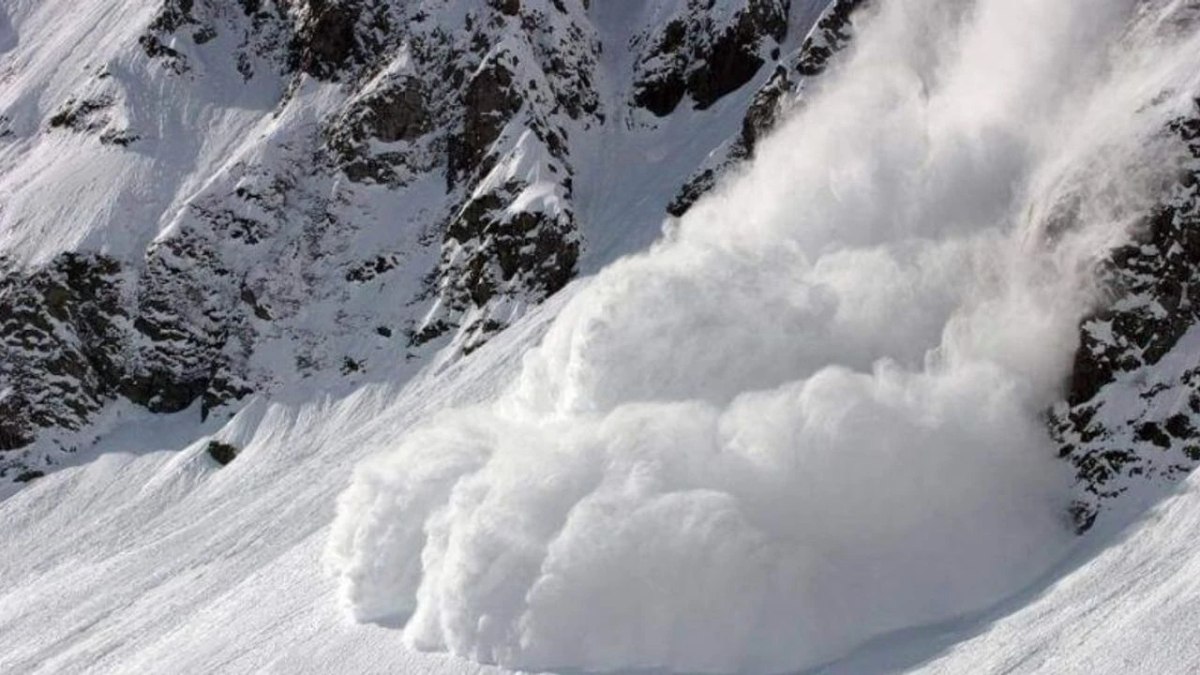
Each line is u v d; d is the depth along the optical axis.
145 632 76.56
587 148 112.06
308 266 111.31
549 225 101.12
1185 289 51.75
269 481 96.62
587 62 116.50
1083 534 50.38
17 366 111.38
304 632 64.38
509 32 113.19
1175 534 46.38
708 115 110.75
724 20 112.06
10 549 99.38
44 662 78.19
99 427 110.00
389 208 112.94
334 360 105.81
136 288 113.38
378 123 115.44
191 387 109.88
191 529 91.62
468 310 103.06
